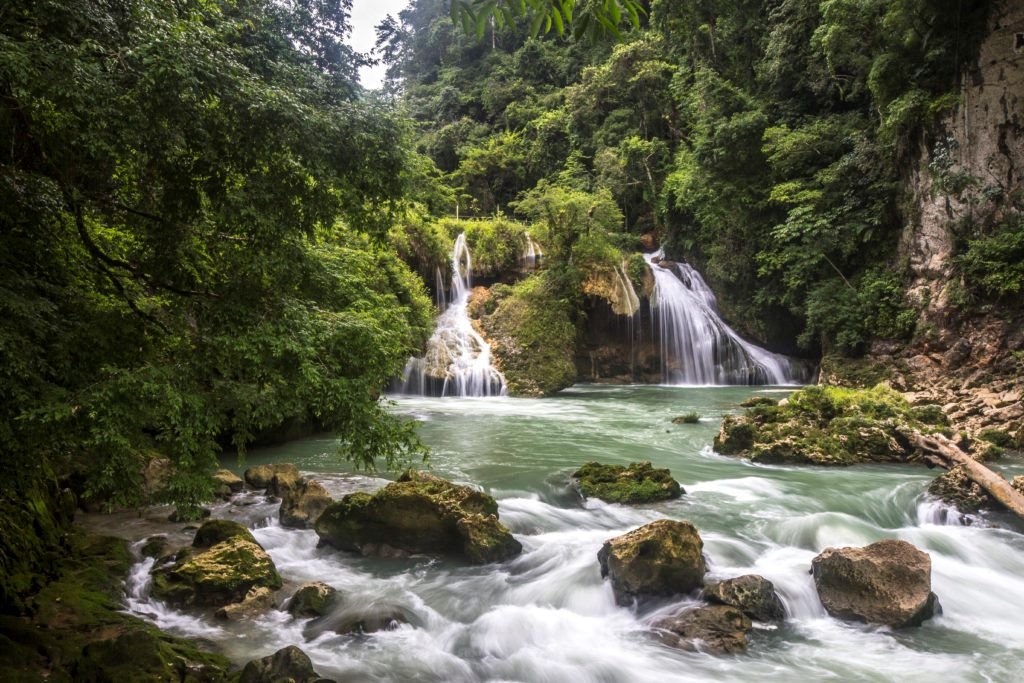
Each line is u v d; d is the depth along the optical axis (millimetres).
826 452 13078
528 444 14961
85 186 5141
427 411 20562
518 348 26375
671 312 30375
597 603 6934
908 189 24250
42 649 5246
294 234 5285
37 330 4500
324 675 5480
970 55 21594
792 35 29719
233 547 7152
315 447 14227
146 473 9195
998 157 20906
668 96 39031
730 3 35688
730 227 30781
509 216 44938
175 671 5109
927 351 22641
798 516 9344
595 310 29766
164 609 6535
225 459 13047
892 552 6988
